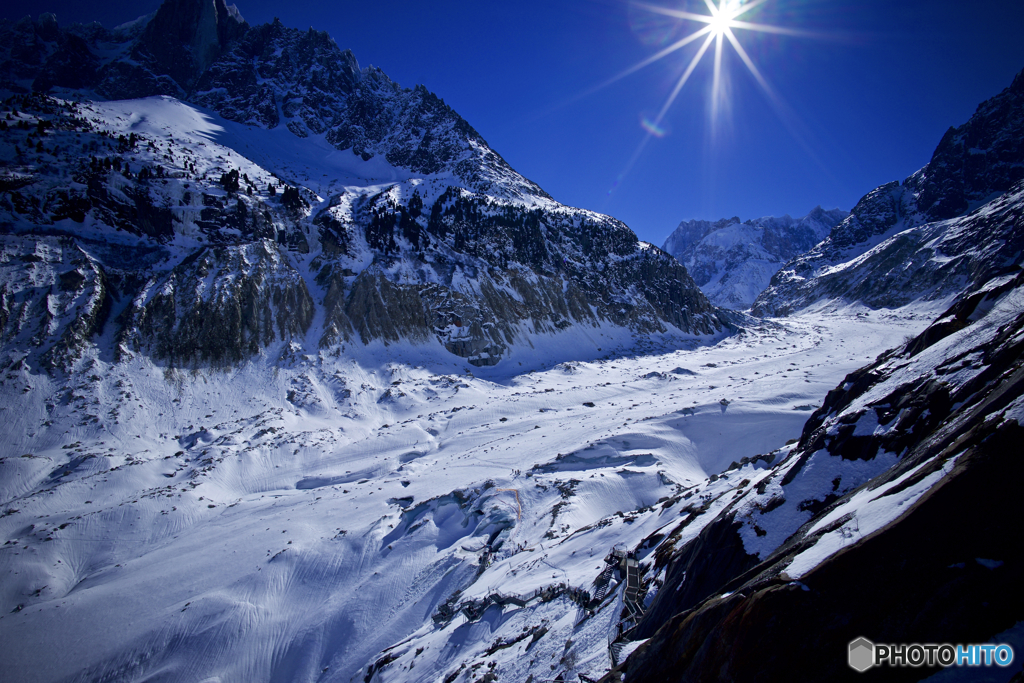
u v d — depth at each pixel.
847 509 8.36
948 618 5.70
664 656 8.27
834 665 6.01
